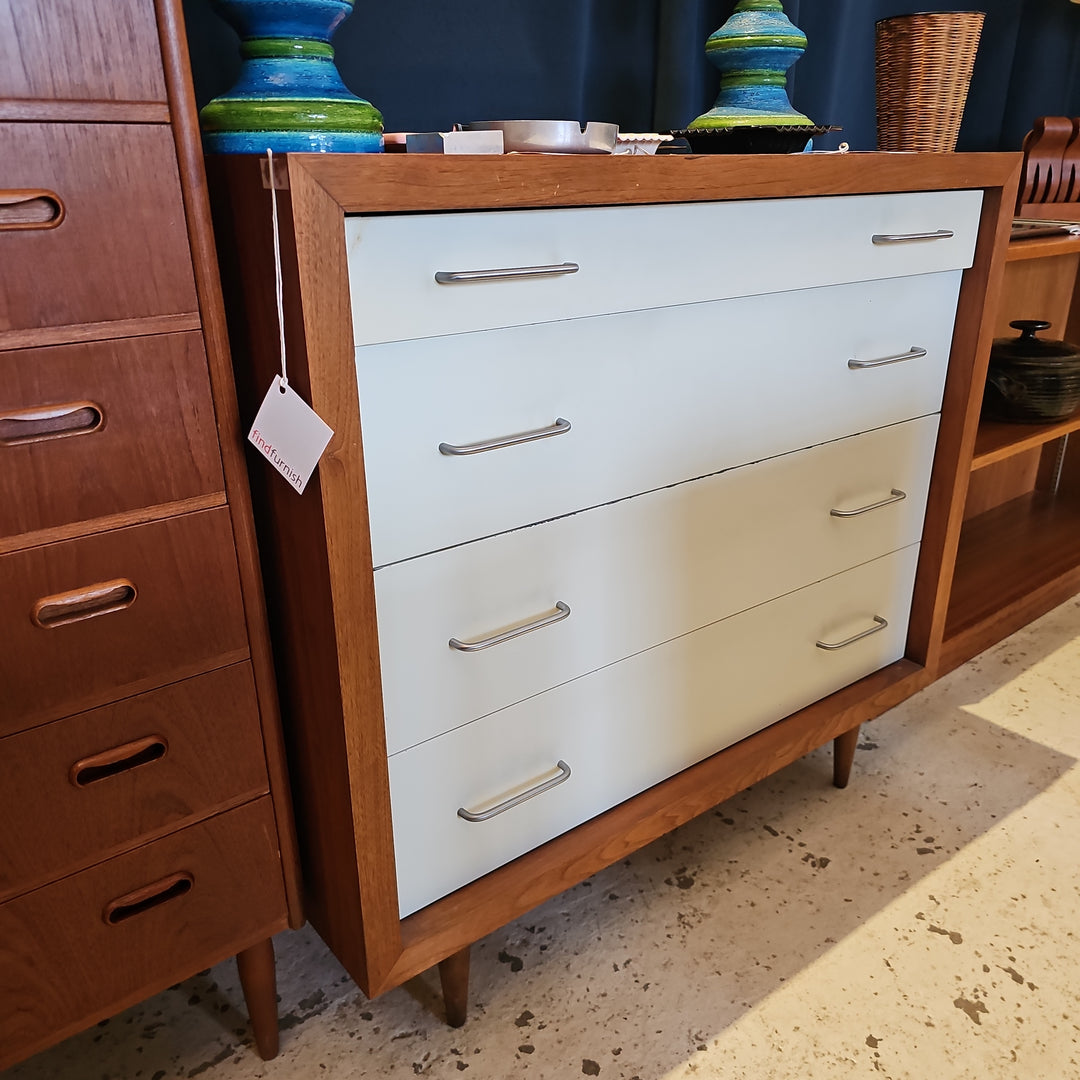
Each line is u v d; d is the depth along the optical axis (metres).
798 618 1.31
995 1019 1.11
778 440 1.16
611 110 1.52
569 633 1.04
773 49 1.16
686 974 1.17
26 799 0.79
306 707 0.94
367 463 0.81
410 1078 1.04
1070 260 2.12
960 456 1.40
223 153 0.80
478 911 1.03
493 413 0.88
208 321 0.76
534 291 0.86
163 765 0.86
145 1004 1.14
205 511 0.81
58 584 0.75
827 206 1.08
